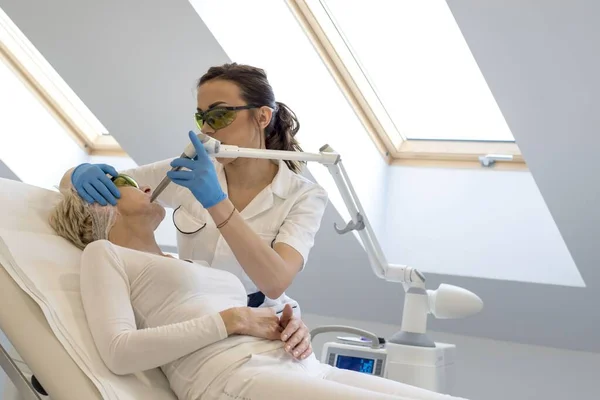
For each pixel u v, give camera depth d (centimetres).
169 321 184
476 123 369
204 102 215
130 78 339
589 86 265
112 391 167
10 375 178
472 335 389
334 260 391
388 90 375
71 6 316
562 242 346
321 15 339
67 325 175
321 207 228
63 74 351
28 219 200
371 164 374
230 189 227
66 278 187
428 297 253
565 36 255
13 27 408
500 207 362
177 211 230
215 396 174
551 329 362
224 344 179
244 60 312
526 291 350
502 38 265
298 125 234
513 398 376
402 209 380
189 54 315
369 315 416
